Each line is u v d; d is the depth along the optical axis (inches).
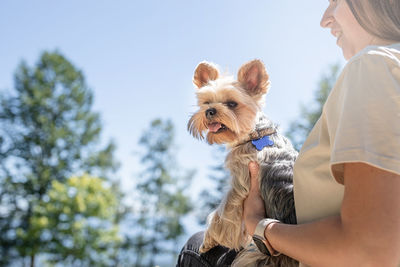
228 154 114.7
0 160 1270.9
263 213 84.4
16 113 1322.6
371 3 49.5
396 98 37.6
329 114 45.3
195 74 139.6
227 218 97.7
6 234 1190.3
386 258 34.7
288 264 71.5
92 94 1446.9
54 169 1284.4
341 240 38.1
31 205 1219.2
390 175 35.6
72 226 940.0
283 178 85.8
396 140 36.2
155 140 1641.2
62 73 1390.3
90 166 1357.0
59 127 1350.9
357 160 36.6
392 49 43.1
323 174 48.4
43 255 990.4
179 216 1603.1
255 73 129.6
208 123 116.9
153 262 1524.4
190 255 99.2
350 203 37.4
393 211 34.9
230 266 86.8
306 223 46.6
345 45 58.3
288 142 113.6
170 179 1606.8
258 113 120.6
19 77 1369.3
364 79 40.2
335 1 61.9
